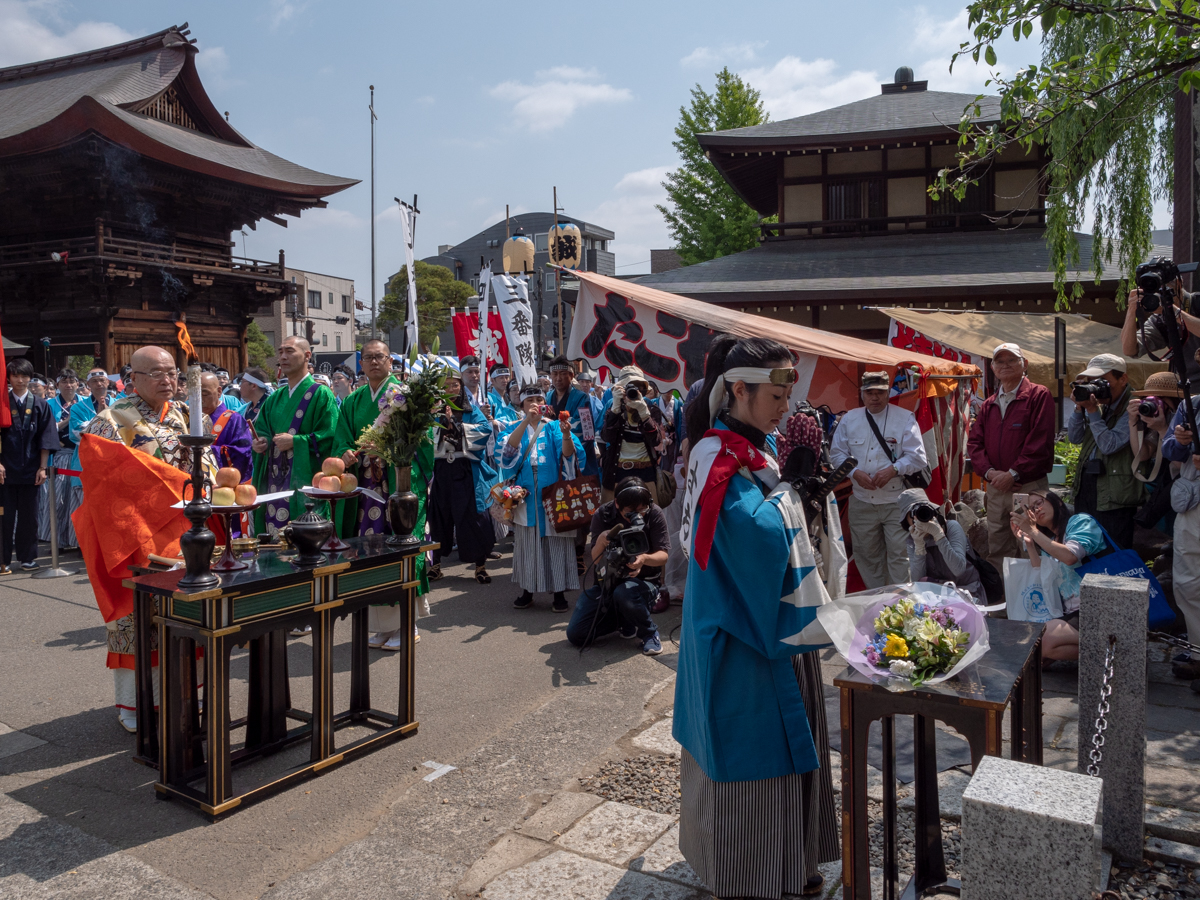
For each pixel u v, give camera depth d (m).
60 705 4.44
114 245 22.09
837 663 5.00
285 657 4.02
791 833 2.43
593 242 53.84
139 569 3.69
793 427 2.59
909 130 16.97
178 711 3.40
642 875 2.79
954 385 7.47
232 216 27.12
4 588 7.14
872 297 15.40
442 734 4.06
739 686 2.39
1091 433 5.67
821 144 17.56
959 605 2.38
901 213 18.02
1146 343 4.90
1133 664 2.77
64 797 3.43
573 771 3.62
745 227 26.55
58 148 21.61
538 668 5.03
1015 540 5.98
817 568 2.37
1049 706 4.17
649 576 5.50
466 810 3.29
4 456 7.63
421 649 5.42
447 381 4.11
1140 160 8.85
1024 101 5.21
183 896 2.74
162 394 4.20
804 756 2.39
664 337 6.41
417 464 5.52
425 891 2.74
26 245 22.64
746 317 6.40
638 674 4.90
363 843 3.05
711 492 2.32
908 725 3.92
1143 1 4.87
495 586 7.23
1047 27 4.64
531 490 6.30
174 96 28.03
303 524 3.51
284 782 3.47
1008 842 1.60
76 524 3.90
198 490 3.21
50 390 9.29
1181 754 3.58
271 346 49.81
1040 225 17.47
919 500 4.88
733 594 2.40
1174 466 4.77
